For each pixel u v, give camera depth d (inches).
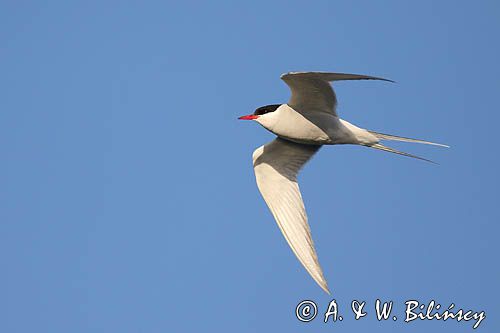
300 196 478.9
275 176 487.5
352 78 390.3
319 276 449.1
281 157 491.8
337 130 459.5
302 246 462.3
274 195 483.2
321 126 457.4
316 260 454.9
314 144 480.7
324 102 442.6
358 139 466.9
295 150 489.4
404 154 471.5
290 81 420.5
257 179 488.4
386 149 473.4
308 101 444.8
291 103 450.9
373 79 372.8
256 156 493.7
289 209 476.7
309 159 489.7
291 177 486.6
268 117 460.8
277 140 486.9
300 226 469.1
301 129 459.2
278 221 475.2
